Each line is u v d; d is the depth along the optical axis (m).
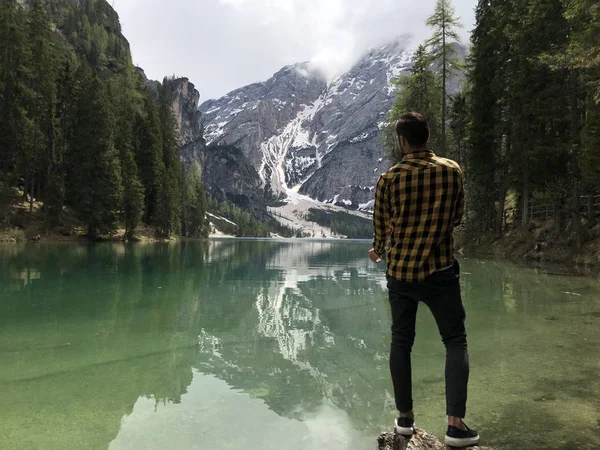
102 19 127.69
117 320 5.92
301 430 2.60
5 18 34.59
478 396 3.18
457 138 28.41
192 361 4.09
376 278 12.34
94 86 38.19
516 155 20.17
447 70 23.38
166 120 76.06
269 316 6.49
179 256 21.45
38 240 32.31
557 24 17.66
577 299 7.84
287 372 3.80
